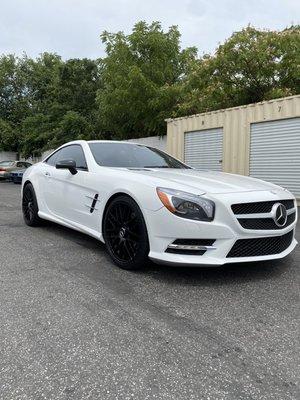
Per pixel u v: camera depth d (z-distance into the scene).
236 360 2.28
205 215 3.34
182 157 13.48
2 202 10.20
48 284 3.50
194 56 18.72
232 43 13.79
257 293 3.32
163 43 18.00
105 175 4.23
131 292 3.32
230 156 11.52
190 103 15.38
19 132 32.22
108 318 2.82
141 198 3.63
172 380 2.08
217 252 3.36
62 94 26.80
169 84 17.61
